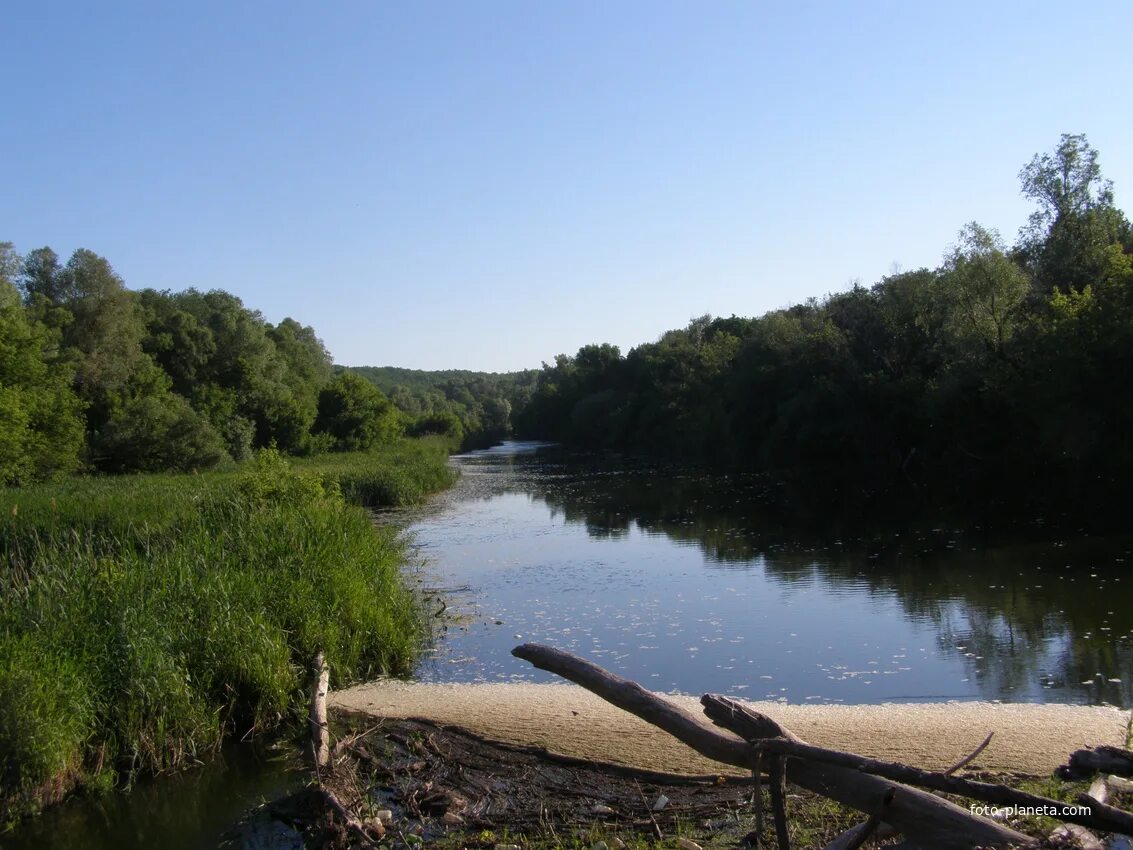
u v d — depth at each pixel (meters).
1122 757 5.53
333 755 7.92
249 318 73.94
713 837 6.11
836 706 9.42
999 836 4.63
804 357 44.19
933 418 33.94
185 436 42.47
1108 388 23.02
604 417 84.94
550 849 6.18
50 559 11.83
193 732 8.68
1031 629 12.53
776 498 33.91
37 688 7.78
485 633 13.51
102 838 7.20
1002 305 30.27
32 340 35.44
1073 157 33.50
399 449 67.88
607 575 18.12
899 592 15.51
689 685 10.64
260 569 11.93
